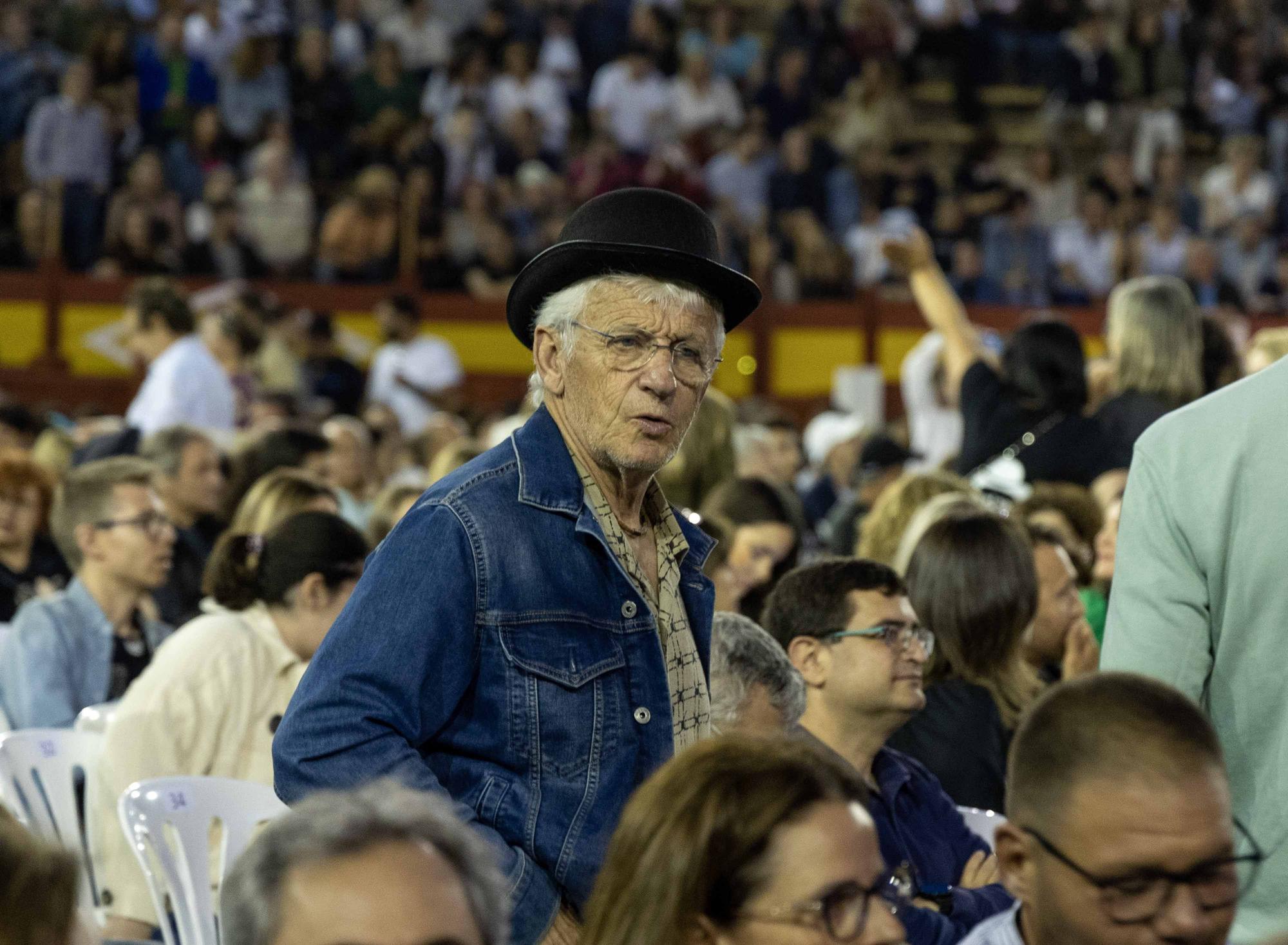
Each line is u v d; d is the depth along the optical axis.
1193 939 5.01
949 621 11.00
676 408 6.74
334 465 22.31
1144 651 7.15
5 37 42.53
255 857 4.61
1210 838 5.00
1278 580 6.96
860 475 23.34
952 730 10.86
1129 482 7.37
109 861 10.82
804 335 41.31
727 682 8.75
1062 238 44.66
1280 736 7.00
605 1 48.84
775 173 44.84
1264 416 7.00
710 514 14.23
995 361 16.83
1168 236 44.81
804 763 5.03
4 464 17.08
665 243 6.71
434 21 47.19
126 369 37.94
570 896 6.52
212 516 18.41
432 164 41.91
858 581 9.59
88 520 13.73
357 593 6.65
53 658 13.41
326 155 42.53
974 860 9.91
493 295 39.69
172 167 40.75
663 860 4.90
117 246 38.41
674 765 5.09
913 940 8.54
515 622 6.60
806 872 4.82
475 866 4.66
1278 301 44.81
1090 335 42.28
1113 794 5.02
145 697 11.16
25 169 40.59
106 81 42.44
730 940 4.86
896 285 43.38
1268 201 47.69
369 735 6.30
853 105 49.72
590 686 6.70
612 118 46.62
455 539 6.58
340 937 4.39
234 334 28.59
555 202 42.47
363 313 38.91
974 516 11.22
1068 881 5.10
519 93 46.00
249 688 11.35
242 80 42.78
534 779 6.58
